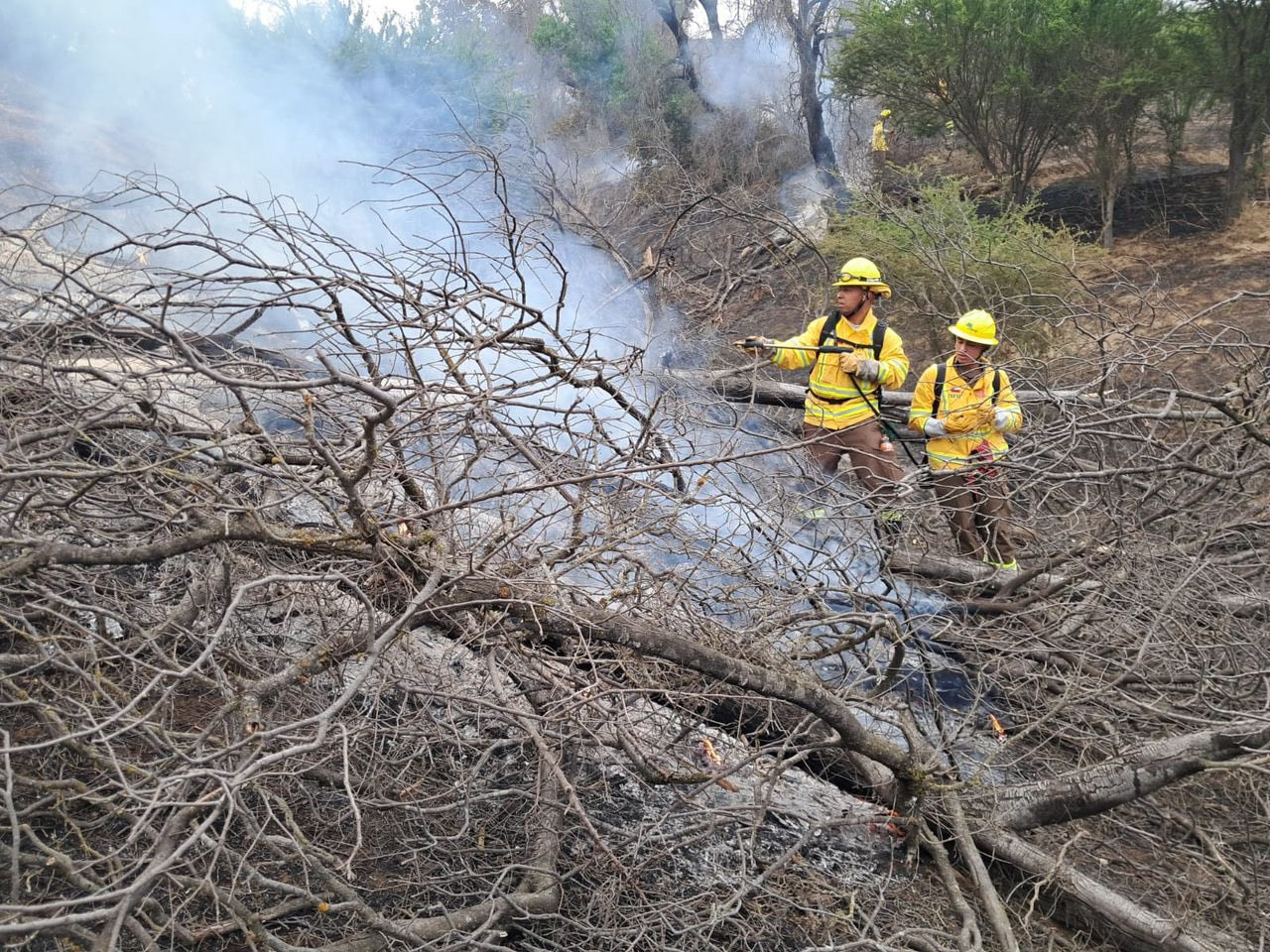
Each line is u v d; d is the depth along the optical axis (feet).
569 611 10.27
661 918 10.52
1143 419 16.84
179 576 11.82
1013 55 39.29
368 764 11.26
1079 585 15.55
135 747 11.00
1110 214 38.40
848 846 13.01
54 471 8.52
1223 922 12.44
